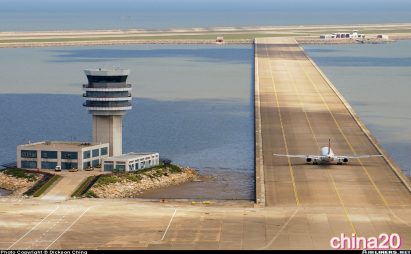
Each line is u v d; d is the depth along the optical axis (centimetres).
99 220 18612
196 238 17162
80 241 16962
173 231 17700
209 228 17900
